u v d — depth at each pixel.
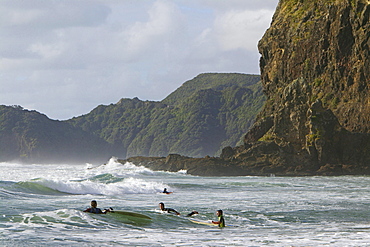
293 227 30.27
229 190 57.97
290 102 104.25
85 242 22.48
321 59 115.88
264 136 107.06
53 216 28.52
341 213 37.00
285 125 103.56
